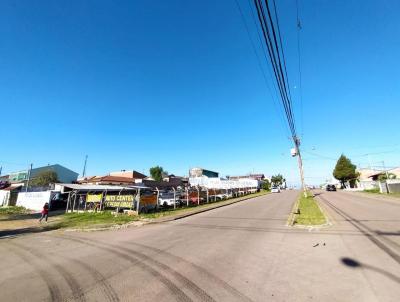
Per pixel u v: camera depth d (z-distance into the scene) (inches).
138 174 2477.9
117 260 293.6
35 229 600.1
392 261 246.5
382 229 408.5
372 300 170.7
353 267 235.5
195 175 3122.5
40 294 203.9
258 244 343.3
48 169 2059.5
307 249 308.3
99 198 925.8
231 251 311.1
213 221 589.0
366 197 1273.4
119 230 533.0
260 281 211.8
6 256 343.9
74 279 235.9
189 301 179.9
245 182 2637.8
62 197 1226.0
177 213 765.9
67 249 371.2
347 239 349.4
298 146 1325.0
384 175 2306.8
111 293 200.4
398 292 180.7
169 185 2149.4
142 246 360.8
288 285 201.3
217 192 1449.3
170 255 303.1
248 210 812.0
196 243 363.3
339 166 3004.4
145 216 721.6
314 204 898.7
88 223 647.8
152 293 196.2
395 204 852.6
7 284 229.5
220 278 221.8
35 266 287.1
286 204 993.5
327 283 201.6
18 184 1923.0
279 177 4653.1
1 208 1222.3
